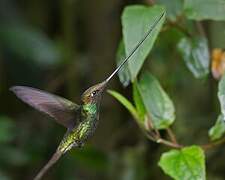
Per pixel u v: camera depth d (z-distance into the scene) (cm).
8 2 305
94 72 288
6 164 291
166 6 251
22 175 295
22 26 301
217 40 274
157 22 235
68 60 298
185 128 279
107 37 285
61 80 298
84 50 298
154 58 271
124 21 237
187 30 250
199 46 249
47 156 295
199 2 244
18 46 298
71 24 299
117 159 283
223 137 246
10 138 285
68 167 293
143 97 243
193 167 236
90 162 283
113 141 285
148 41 235
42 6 316
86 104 236
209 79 278
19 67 307
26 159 292
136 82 242
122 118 286
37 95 236
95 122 237
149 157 280
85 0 294
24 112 308
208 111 283
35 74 308
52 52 300
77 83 296
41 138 296
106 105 285
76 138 236
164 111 243
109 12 285
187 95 282
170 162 237
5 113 311
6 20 301
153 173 280
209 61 251
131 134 284
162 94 243
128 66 237
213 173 274
